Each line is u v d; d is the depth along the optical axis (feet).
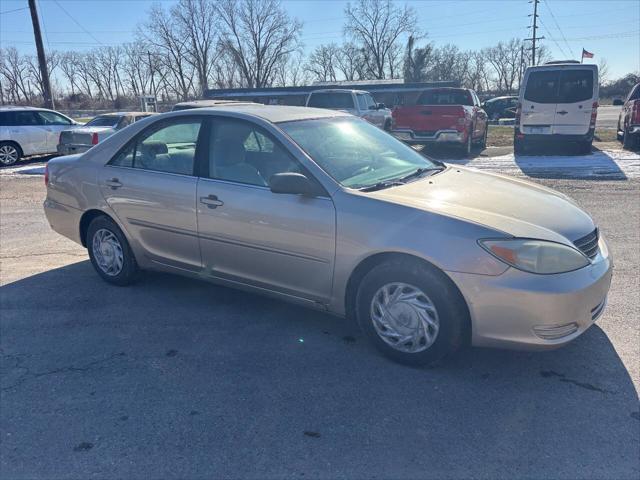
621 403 9.69
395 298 10.98
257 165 12.71
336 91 53.42
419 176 13.09
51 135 52.34
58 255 19.69
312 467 8.27
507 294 9.80
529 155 45.50
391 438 8.90
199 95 225.35
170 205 13.85
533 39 208.54
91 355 11.98
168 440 9.00
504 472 8.06
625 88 244.01
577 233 10.75
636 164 37.52
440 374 10.84
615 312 13.35
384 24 239.09
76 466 8.44
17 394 10.49
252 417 9.57
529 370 10.90
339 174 11.97
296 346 12.18
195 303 14.78
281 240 12.02
